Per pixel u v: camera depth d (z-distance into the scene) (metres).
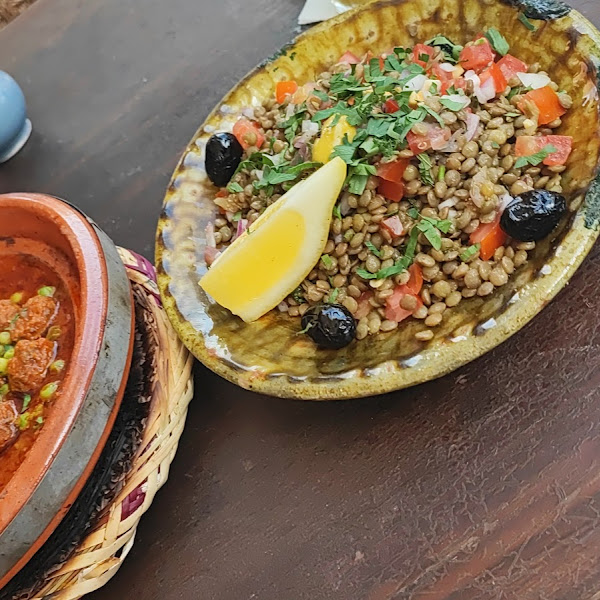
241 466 0.33
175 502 0.33
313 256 0.33
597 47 0.32
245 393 0.35
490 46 0.36
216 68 0.48
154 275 0.38
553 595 0.27
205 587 0.31
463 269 0.32
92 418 0.29
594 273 0.33
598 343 0.31
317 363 0.31
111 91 0.50
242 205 0.37
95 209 0.45
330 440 0.33
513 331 0.28
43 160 0.48
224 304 0.33
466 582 0.28
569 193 0.31
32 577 0.30
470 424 0.31
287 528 0.31
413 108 0.33
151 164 0.46
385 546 0.30
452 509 0.30
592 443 0.29
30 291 0.38
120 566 0.32
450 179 0.33
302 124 0.36
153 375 0.33
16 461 0.32
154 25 0.52
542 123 0.34
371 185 0.33
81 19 0.54
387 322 0.32
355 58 0.39
